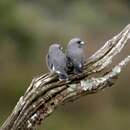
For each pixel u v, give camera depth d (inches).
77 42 438.3
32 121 429.1
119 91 1058.1
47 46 1214.3
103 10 1469.0
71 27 1307.8
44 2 1453.0
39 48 1210.0
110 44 429.1
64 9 1457.9
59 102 426.3
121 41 429.4
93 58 426.9
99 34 1226.0
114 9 1475.1
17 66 1162.6
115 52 428.1
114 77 425.4
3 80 1100.5
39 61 1176.8
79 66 423.5
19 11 1256.2
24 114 428.5
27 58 1189.7
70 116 1023.0
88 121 1018.7
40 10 1417.3
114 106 1045.2
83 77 424.2
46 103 426.6
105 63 426.6
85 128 1009.5
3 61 1168.2
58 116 1011.9
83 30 1259.8
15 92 1077.1
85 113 1028.5
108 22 1403.8
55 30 1278.3
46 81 423.8
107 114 1034.1
